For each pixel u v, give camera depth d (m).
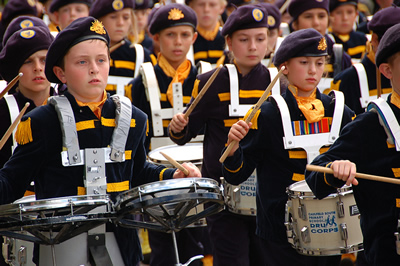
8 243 11.99
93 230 10.73
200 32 23.03
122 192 10.39
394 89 9.95
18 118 10.15
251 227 14.46
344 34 23.23
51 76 11.19
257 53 14.69
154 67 18.02
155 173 11.46
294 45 12.38
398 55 9.80
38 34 13.48
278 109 12.20
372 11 27.44
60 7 21.55
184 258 15.45
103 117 10.93
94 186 10.64
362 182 9.96
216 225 14.36
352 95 16.67
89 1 21.75
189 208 10.41
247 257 14.41
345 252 11.52
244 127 11.26
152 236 15.40
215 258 14.48
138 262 11.41
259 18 14.71
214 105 14.56
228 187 13.97
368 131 9.90
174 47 17.88
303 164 12.19
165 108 17.72
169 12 17.92
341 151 9.98
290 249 12.12
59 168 10.74
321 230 11.49
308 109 12.24
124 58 19.98
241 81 14.68
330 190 10.12
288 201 11.73
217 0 23.05
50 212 10.44
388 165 9.81
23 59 13.38
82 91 10.83
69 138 10.64
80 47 10.78
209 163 14.65
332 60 19.27
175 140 14.66
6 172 10.68
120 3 19.78
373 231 9.95
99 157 10.73
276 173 12.20
